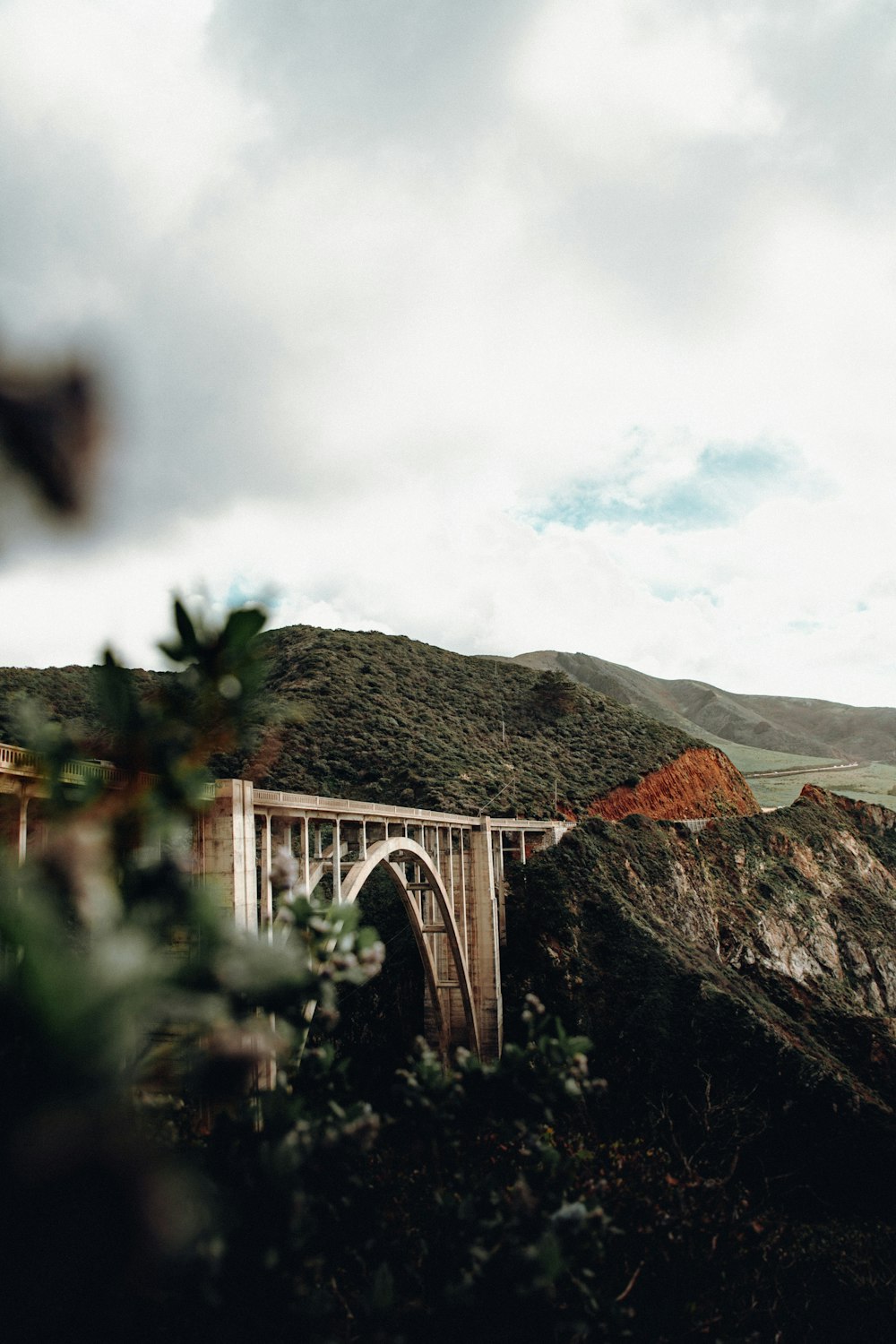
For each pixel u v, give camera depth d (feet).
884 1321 60.29
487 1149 28.35
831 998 140.05
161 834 6.32
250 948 6.49
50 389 3.24
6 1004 4.84
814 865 175.22
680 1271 43.73
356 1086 18.53
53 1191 4.25
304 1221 11.66
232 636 6.09
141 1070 6.03
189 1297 8.64
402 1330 16.71
